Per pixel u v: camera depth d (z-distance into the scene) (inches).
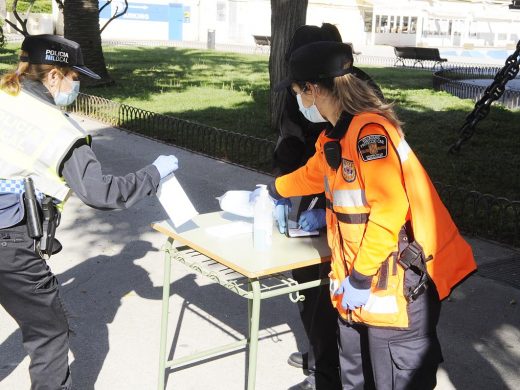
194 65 895.7
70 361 155.2
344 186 105.3
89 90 625.3
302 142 139.6
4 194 109.8
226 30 1562.5
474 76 800.3
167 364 140.4
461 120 491.2
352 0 1582.2
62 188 111.9
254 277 107.3
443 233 105.8
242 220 134.6
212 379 148.9
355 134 102.7
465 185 329.1
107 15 1453.0
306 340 167.5
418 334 107.3
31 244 112.3
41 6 1396.4
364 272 102.3
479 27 1678.2
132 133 426.9
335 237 110.7
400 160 101.9
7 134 109.1
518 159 382.6
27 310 115.3
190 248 134.3
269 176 328.8
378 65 1047.0
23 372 150.7
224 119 491.8
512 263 222.8
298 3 410.0
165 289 134.2
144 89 645.9
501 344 168.4
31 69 113.5
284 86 115.7
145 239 237.1
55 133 108.6
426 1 1624.0
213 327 173.5
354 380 118.2
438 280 105.6
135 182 113.0
